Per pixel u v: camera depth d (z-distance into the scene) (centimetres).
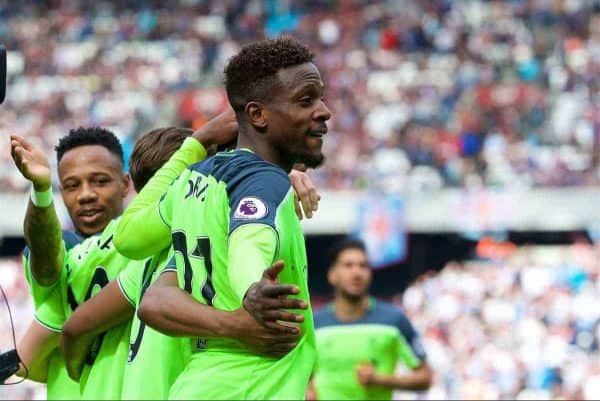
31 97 9600
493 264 7731
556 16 10675
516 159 8419
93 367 1477
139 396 1326
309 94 1191
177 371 1315
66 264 1574
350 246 3091
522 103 9244
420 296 7231
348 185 8044
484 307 6906
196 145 1352
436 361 6256
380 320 3084
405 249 7694
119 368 1464
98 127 1684
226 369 1161
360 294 3077
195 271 1193
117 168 1653
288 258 1158
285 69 1188
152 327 1191
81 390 1513
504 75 9838
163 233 1280
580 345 6531
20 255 8250
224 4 11219
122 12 11125
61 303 1581
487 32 10550
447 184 8200
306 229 7756
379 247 7681
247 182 1152
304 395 1184
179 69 10100
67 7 11106
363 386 3008
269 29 10994
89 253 1560
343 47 10506
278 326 1086
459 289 7138
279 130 1193
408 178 8194
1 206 7912
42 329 1578
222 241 1166
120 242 1312
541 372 6053
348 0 11212
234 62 1216
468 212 7694
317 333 3077
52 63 10144
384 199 7719
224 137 1362
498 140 8719
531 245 8169
